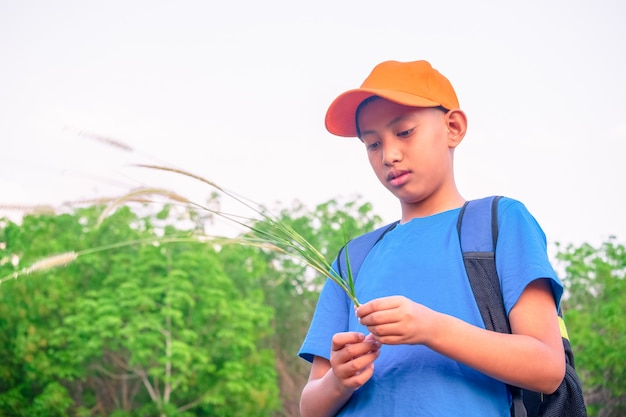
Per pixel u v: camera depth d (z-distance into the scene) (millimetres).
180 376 24500
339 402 2117
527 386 1953
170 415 24578
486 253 2143
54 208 1841
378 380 2094
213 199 2164
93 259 26266
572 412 2031
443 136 2307
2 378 25656
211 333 26281
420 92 2283
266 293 35938
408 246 2273
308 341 2363
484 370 1933
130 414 25156
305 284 36656
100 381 28266
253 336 27422
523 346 1944
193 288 25875
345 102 2359
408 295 2166
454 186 2375
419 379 2027
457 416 1954
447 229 2236
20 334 24766
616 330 25406
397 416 2010
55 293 25250
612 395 25000
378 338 1907
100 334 24953
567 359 2104
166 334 24969
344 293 2430
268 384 26484
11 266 25562
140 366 26516
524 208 2207
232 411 25953
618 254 28062
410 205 2379
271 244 2174
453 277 2137
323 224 35000
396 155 2256
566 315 26250
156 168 2002
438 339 1908
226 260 31609
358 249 2480
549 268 2045
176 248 27125
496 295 2090
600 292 28469
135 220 27312
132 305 25031
